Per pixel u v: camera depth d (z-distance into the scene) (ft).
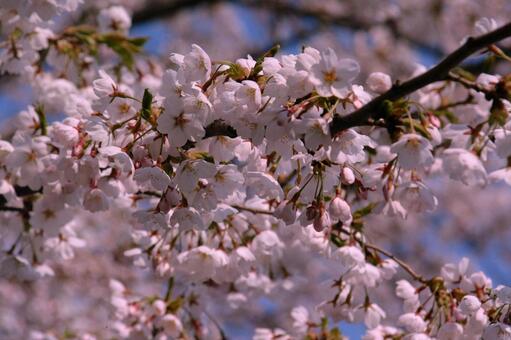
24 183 12.21
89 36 15.78
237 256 13.10
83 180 10.37
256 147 10.28
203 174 9.44
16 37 15.56
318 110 9.31
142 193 13.96
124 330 14.94
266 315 38.32
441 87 14.92
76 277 30.94
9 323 31.24
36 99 16.66
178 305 14.88
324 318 14.42
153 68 17.03
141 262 13.93
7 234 14.99
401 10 42.47
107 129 10.00
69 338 18.97
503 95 9.09
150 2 37.58
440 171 13.15
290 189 11.58
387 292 37.11
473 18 41.42
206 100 9.11
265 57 9.64
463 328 11.59
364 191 10.47
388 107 9.18
